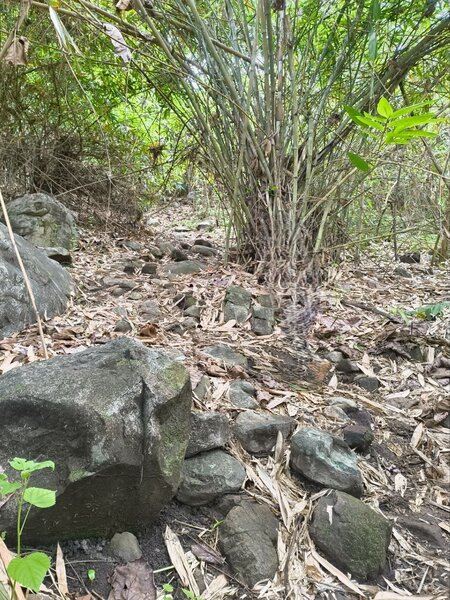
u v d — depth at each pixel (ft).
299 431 5.98
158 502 4.80
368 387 7.81
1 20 12.81
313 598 4.69
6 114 15.43
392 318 10.07
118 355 5.03
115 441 4.46
